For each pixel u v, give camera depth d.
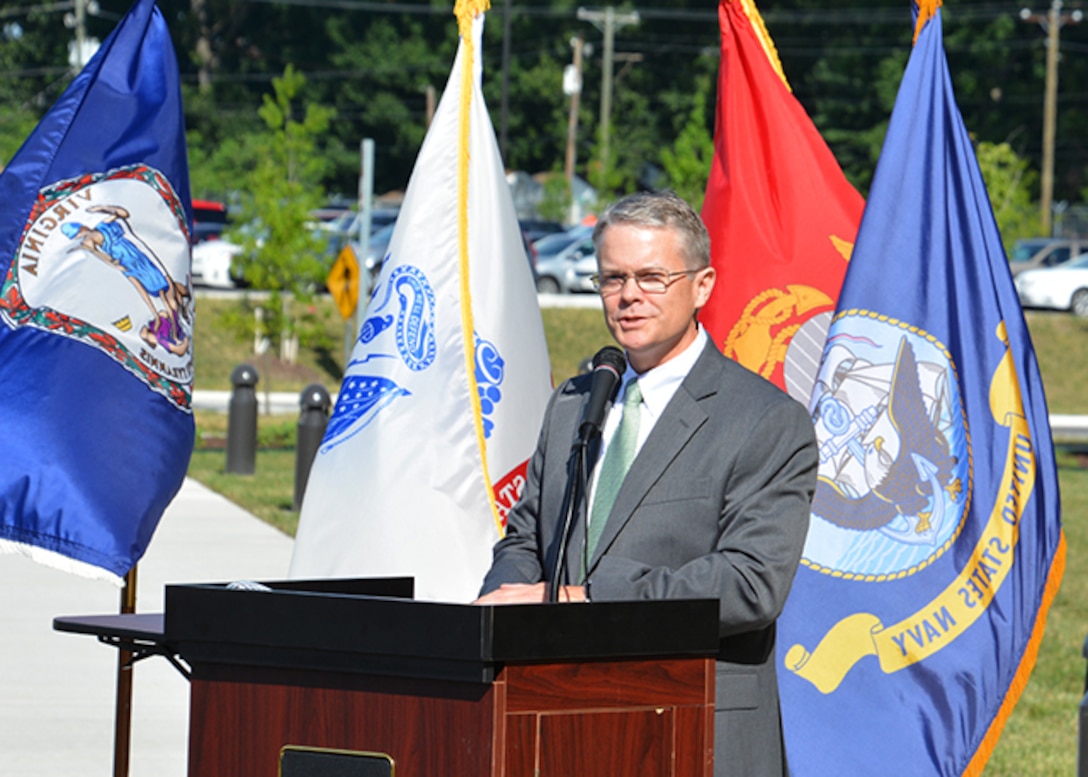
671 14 104.81
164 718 11.73
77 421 8.04
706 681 5.24
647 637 5.07
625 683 5.07
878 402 8.20
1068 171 103.06
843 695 7.85
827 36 102.62
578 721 4.96
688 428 5.93
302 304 51.66
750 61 9.18
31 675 12.88
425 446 9.41
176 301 8.48
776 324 8.93
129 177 8.44
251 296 52.81
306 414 22.88
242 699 5.15
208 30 102.50
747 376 6.06
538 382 9.89
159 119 8.57
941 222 8.38
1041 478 8.12
